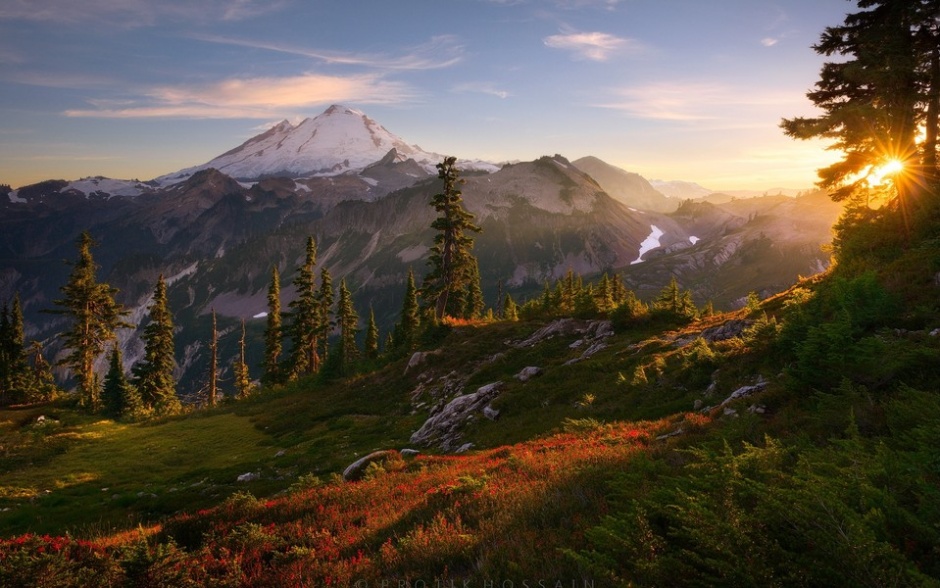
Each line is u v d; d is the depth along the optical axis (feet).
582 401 62.34
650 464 22.71
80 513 57.16
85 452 105.91
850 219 75.72
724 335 71.26
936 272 42.16
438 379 113.50
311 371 210.59
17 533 49.75
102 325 186.91
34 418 149.79
